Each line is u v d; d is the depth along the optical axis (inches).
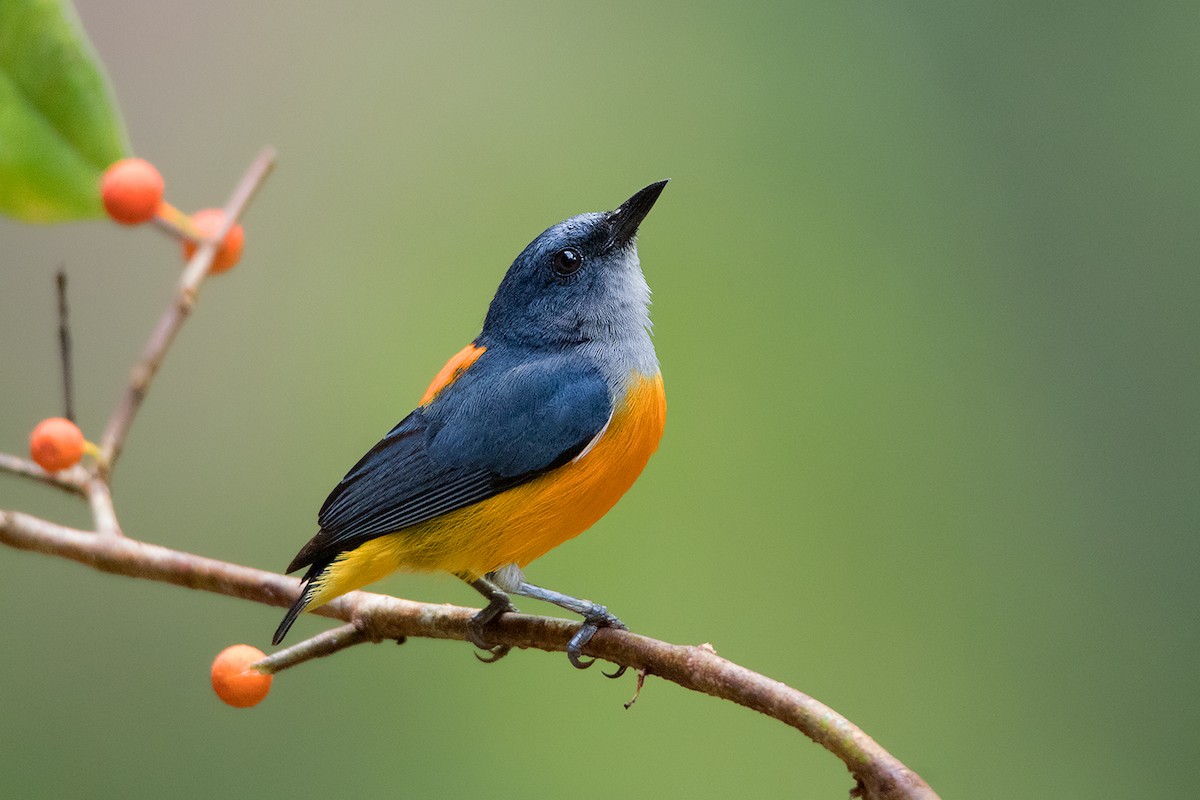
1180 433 516.1
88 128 242.2
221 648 437.1
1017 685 478.0
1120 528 504.4
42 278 491.5
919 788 201.6
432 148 538.0
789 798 446.0
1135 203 542.3
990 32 562.9
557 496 321.7
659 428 339.6
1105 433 519.5
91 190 245.8
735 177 540.4
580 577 485.7
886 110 555.2
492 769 445.1
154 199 249.4
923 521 502.6
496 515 319.3
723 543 494.9
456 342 512.4
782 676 474.6
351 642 271.6
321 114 534.6
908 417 515.2
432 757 442.0
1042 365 526.9
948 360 527.8
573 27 560.7
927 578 492.4
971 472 515.2
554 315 344.2
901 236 538.9
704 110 550.6
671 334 520.4
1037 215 548.1
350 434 493.4
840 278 534.6
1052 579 494.0
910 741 467.2
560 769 449.7
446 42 551.8
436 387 340.2
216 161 518.6
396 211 528.1
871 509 500.7
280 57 538.3
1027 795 460.8
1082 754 466.6
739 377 518.6
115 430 269.4
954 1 565.9
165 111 519.5
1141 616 491.2
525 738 451.5
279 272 516.1
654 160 545.6
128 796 414.9
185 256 285.6
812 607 487.2
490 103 546.3
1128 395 523.8
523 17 561.9
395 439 328.8
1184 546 504.1
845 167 551.8
